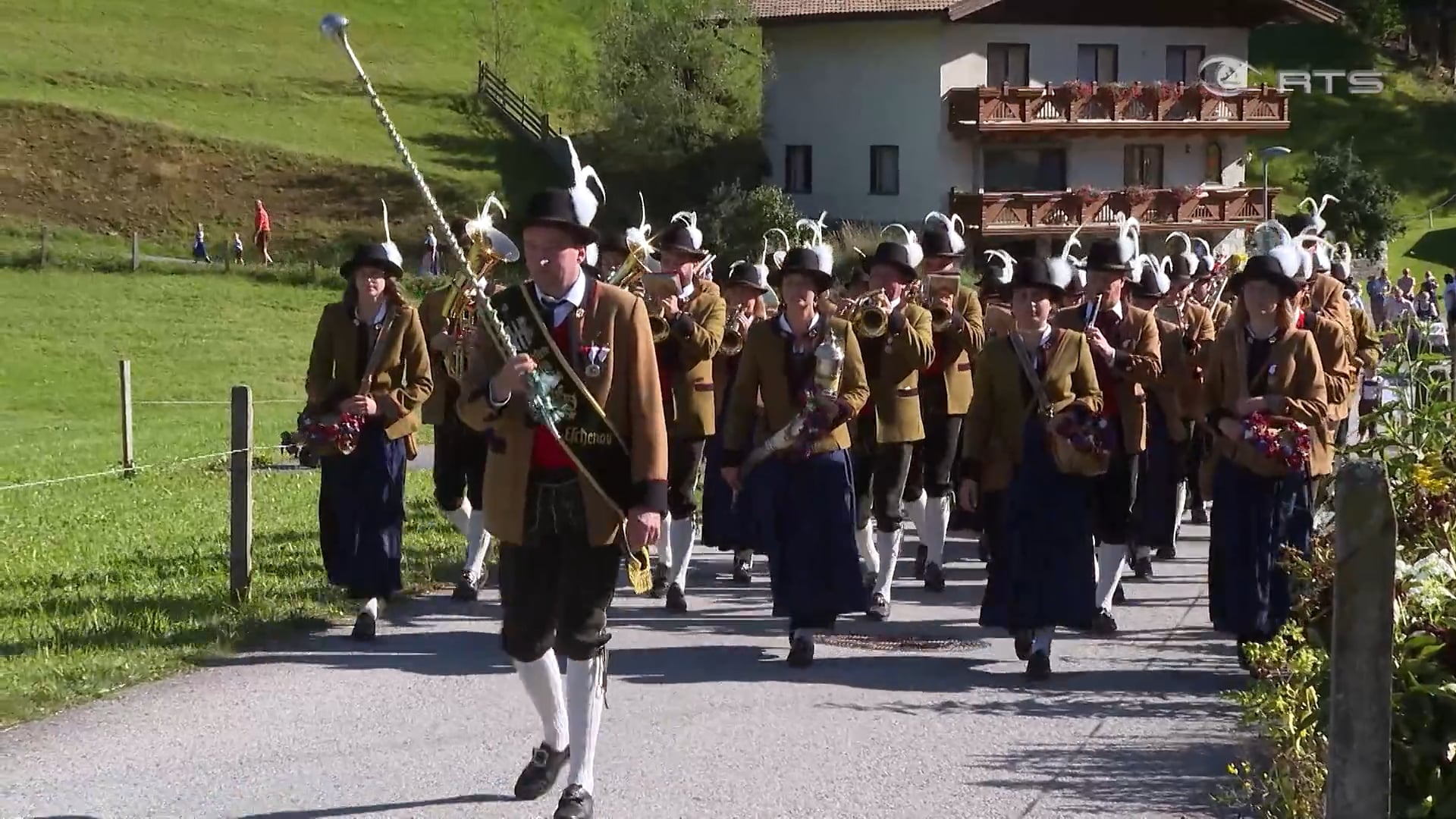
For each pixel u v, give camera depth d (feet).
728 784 21.52
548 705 20.59
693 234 34.09
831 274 28.37
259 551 38.96
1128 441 31.12
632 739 23.62
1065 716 25.11
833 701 25.86
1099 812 20.42
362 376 29.37
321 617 31.07
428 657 28.32
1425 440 23.13
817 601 27.99
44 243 123.13
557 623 19.86
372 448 29.32
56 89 169.58
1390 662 14.17
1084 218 136.87
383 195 157.28
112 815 20.04
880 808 20.58
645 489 19.45
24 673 26.12
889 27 143.23
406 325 29.53
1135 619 32.86
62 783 21.20
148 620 30.19
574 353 19.40
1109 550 31.22
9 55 178.50
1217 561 27.27
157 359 100.78
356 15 213.46
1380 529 14.08
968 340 35.27
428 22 215.51
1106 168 144.46
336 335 29.50
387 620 31.48
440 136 173.99
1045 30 142.31
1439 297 110.73
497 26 202.18
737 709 25.34
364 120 176.96
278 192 156.35
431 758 22.43
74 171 154.51
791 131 151.33
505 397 19.19
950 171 142.20
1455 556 20.58
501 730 23.82
